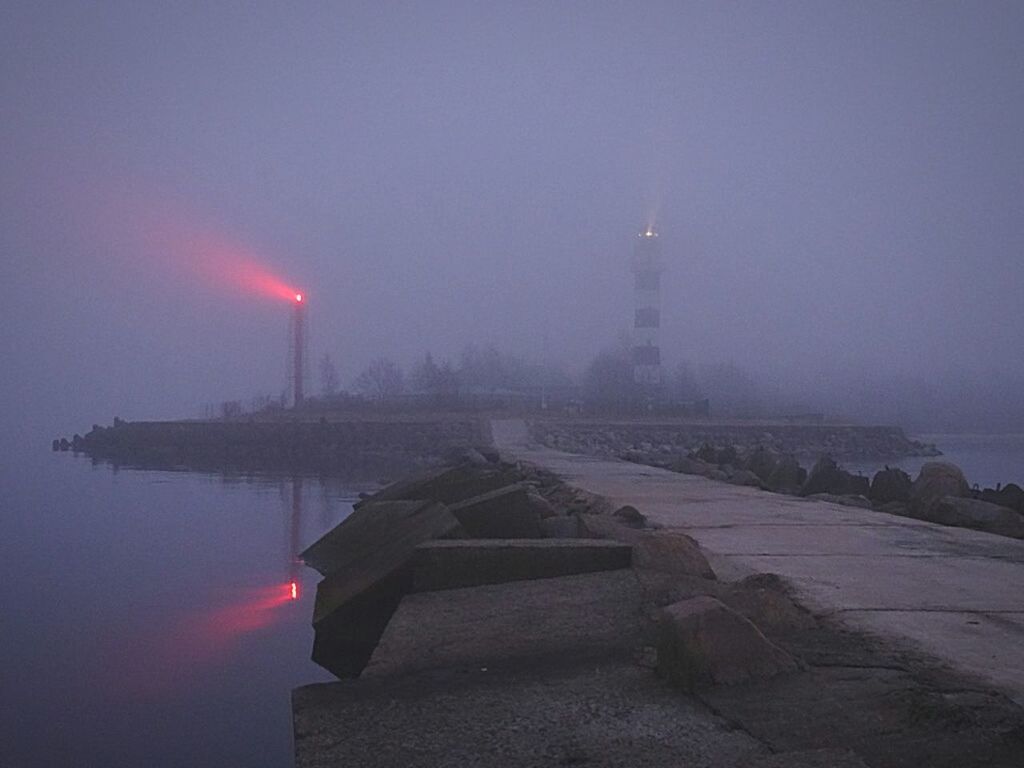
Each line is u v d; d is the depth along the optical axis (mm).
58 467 49219
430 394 96250
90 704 8930
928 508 13508
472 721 4762
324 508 26656
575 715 4715
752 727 4332
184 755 7586
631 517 12047
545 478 22000
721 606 5164
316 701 5301
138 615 12836
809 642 5723
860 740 4082
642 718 4590
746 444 65625
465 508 11086
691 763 3988
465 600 7789
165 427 72750
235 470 45344
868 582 7730
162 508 27188
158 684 9594
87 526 22922
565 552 8469
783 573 8219
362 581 10844
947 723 4188
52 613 13000
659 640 5293
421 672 5902
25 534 21484
